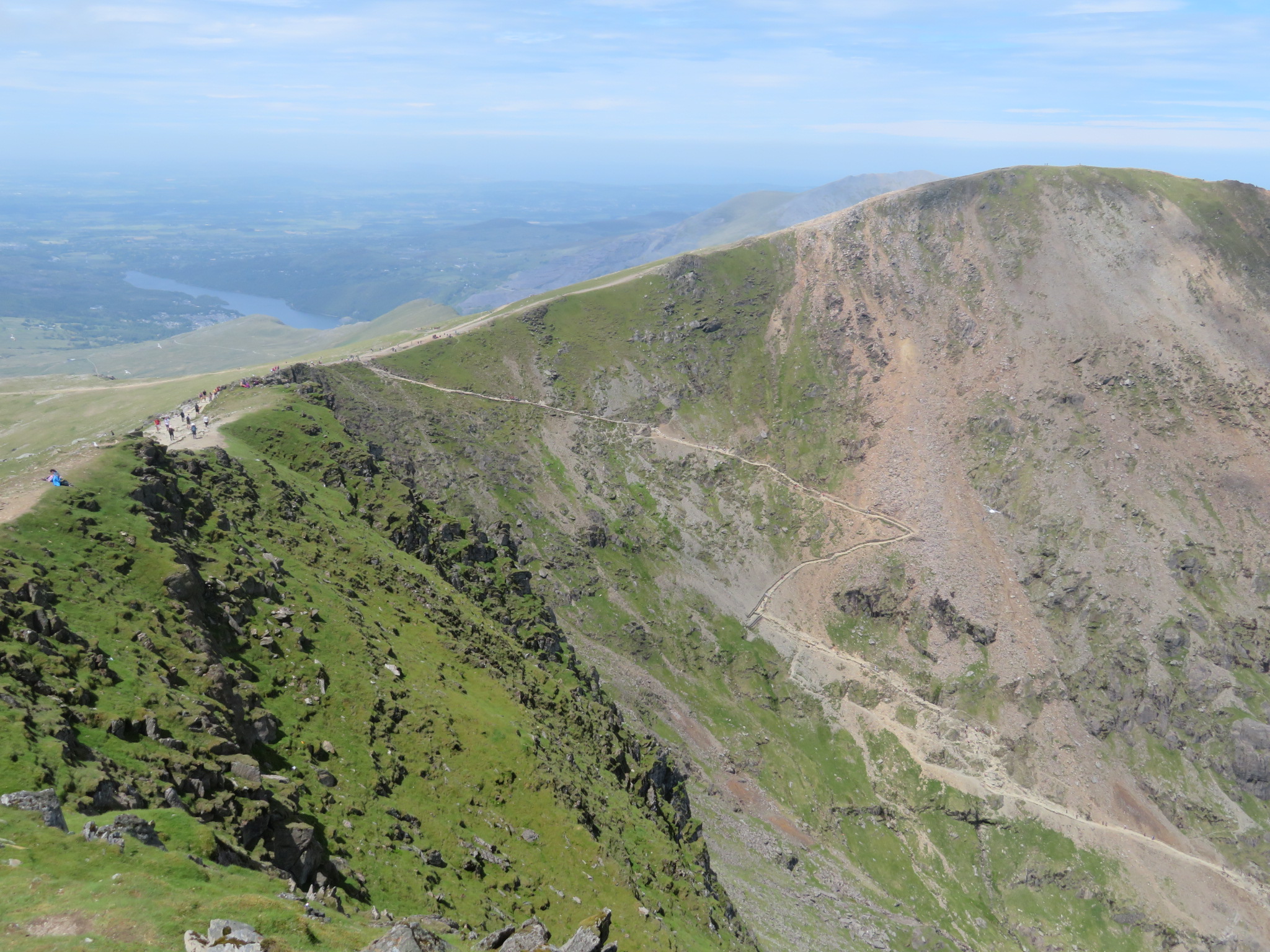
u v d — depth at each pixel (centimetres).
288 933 3491
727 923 10306
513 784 8506
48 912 3050
